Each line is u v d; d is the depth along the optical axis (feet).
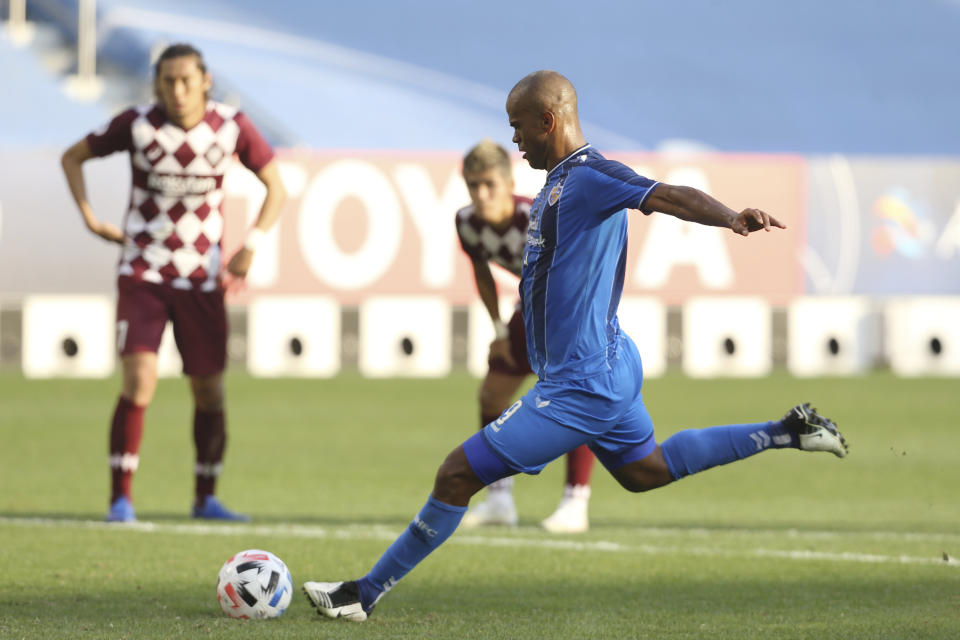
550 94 45.78
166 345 185.68
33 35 282.56
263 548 67.97
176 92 75.31
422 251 186.60
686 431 50.67
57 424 130.41
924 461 112.57
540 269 46.32
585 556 66.95
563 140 46.11
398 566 48.55
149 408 146.92
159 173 77.46
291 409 147.23
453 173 186.70
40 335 181.06
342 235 185.37
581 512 77.77
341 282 185.78
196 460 80.43
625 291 188.44
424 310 187.01
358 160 185.16
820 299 192.54
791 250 191.52
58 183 181.06
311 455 112.16
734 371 190.29
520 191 175.94
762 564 64.59
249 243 80.07
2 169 180.55
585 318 46.06
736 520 82.53
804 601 54.65
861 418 139.64
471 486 47.26
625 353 47.21
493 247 77.36
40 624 47.96
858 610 52.44
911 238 193.57
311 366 185.98
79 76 270.67
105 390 163.32
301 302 185.06
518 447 46.44
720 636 46.75
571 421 46.34
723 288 190.29
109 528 74.49
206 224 79.36
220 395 80.38
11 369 184.85
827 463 112.47
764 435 49.93
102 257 182.09
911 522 81.51
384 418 139.23
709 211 41.42
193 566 62.23
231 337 189.47
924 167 193.26
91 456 109.60
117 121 77.25
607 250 45.78
